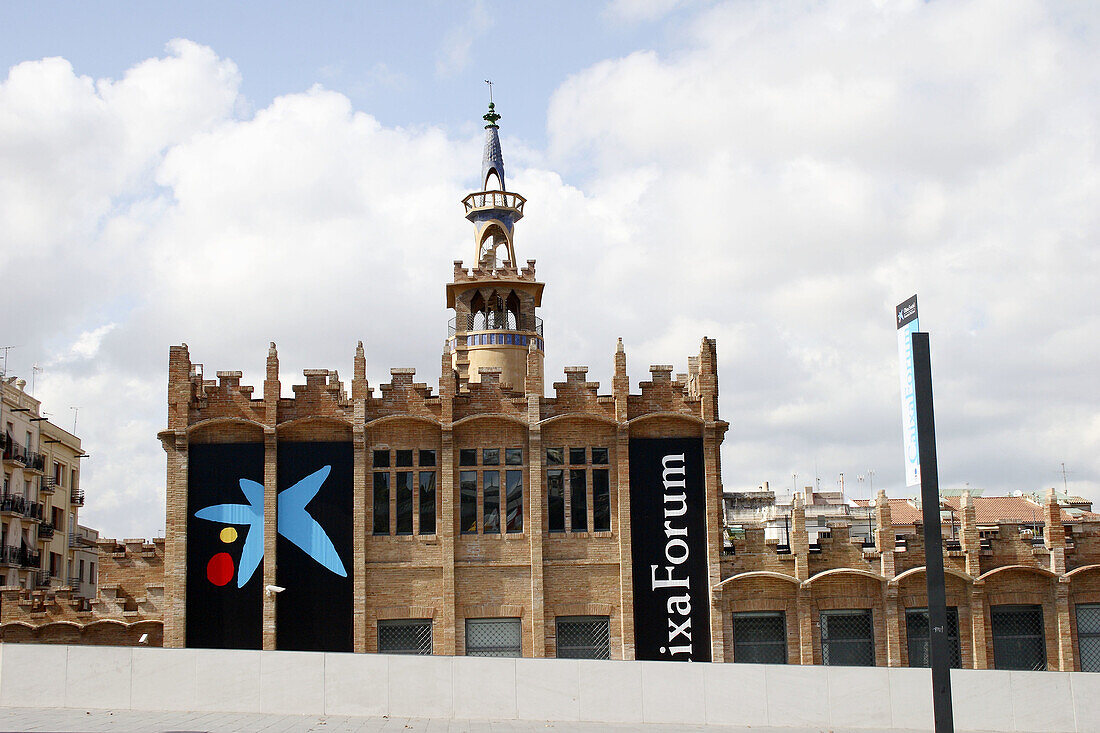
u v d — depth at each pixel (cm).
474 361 6506
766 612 4641
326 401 4681
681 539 4631
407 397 4716
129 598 4778
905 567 4706
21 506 8169
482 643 4588
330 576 4553
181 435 4575
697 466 4684
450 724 3334
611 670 3478
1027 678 3553
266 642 4459
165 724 3144
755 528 4681
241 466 4612
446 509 4606
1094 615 4769
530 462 4647
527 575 4600
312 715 3406
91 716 3269
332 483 4625
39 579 8569
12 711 3341
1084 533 4816
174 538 4516
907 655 4647
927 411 2892
